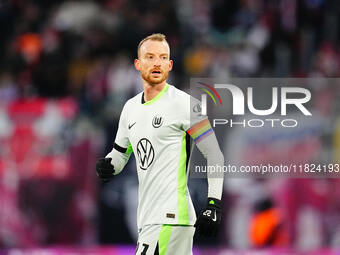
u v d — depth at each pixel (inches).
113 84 1679.4
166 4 1897.1
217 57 1760.6
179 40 1829.5
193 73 1713.8
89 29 1840.6
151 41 662.5
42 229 1375.5
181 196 640.4
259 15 1857.8
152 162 650.2
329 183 1311.5
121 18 1868.8
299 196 1310.3
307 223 1306.6
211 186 636.7
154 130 651.5
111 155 721.6
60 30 1839.3
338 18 1851.6
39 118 1422.2
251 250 1291.8
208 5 1908.2
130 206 1362.0
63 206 1382.9
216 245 1294.3
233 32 1841.8
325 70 1734.7
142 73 663.1
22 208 1382.9
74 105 1438.2
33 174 1397.6
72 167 1397.6
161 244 633.0
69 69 1765.5
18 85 1737.2
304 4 1846.7
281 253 1289.4
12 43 1865.2
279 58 1752.0
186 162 651.5
